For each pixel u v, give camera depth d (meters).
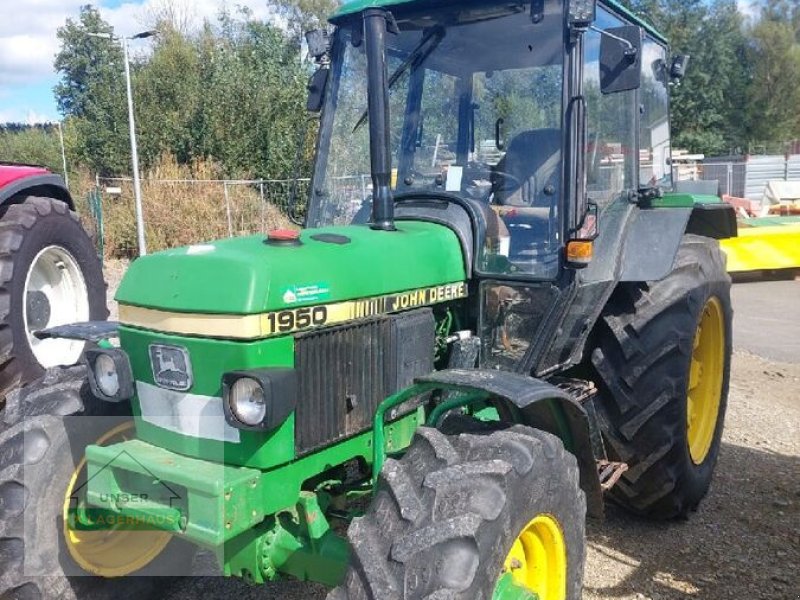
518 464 2.42
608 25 3.79
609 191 3.77
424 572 2.17
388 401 2.67
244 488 2.45
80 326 3.21
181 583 3.52
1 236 4.84
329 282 2.68
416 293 3.04
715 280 4.32
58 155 26.14
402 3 3.49
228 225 15.93
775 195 20.25
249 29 23.03
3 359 4.70
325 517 2.80
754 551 3.88
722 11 37.53
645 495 4.01
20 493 2.78
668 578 3.62
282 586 3.50
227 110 20.16
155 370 2.63
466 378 2.55
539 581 2.69
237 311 2.44
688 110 37.09
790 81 39.38
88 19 35.25
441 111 3.58
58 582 2.88
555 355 3.32
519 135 3.37
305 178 8.66
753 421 5.88
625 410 3.87
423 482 2.34
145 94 21.33
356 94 3.76
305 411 2.61
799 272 12.99
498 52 3.42
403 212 3.39
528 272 3.22
